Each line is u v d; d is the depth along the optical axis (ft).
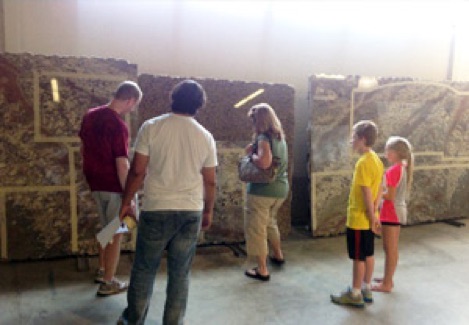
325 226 15.53
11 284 10.59
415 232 16.19
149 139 7.27
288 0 16.48
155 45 14.93
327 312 9.66
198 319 9.14
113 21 14.33
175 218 7.29
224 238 14.24
